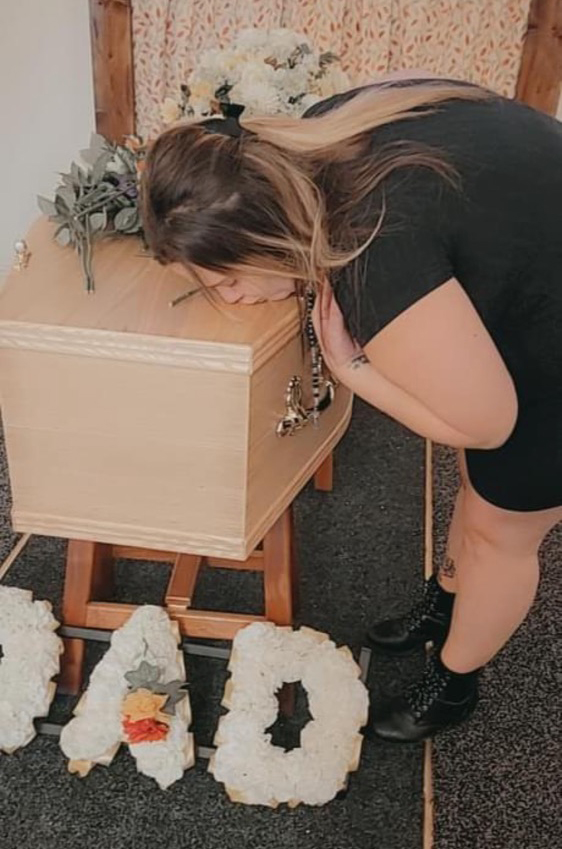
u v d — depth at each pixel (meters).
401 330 0.90
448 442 0.98
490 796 1.36
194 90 1.40
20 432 1.23
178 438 1.19
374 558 1.85
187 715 1.35
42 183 2.65
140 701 1.27
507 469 1.12
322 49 2.30
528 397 1.06
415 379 0.92
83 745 1.32
